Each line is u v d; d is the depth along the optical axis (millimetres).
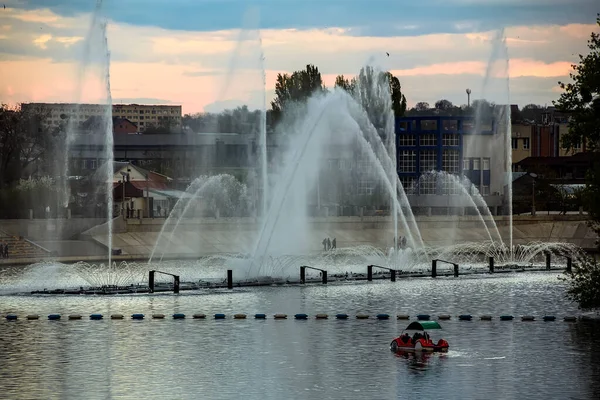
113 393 69750
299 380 73438
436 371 76062
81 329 93688
